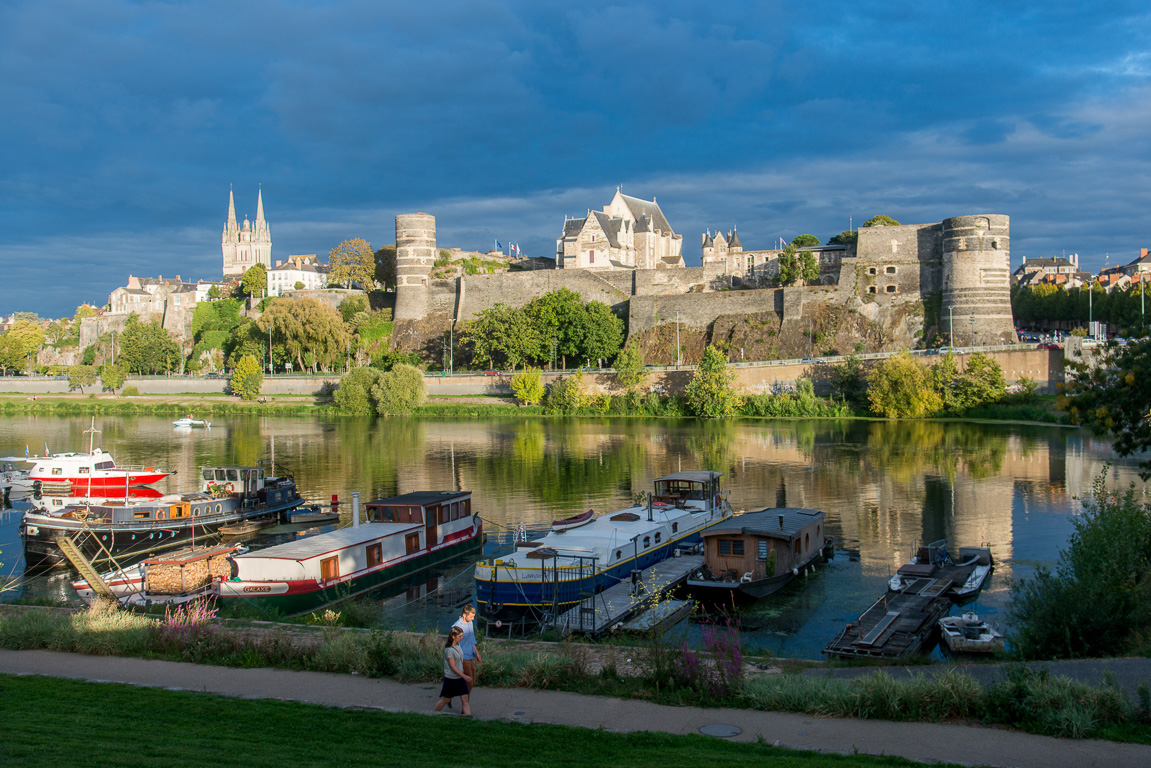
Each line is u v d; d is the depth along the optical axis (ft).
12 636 75.51
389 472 250.78
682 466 253.65
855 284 469.98
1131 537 90.48
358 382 454.81
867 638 98.63
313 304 525.34
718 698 60.64
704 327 496.64
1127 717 55.11
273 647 71.67
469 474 245.24
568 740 51.52
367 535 137.80
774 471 242.17
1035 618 82.84
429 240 591.78
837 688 59.57
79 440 344.69
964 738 52.90
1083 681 62.08
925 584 123.54
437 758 48.21
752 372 424.87
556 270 556.92
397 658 68.28
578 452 288.30
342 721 54.80
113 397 532.32
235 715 55.83
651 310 510.17
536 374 446.19
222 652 72.43
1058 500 196.44
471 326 532.73
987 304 440.45
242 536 170.30
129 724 53.52
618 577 125.90
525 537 150.92
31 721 53.42
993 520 177.58
